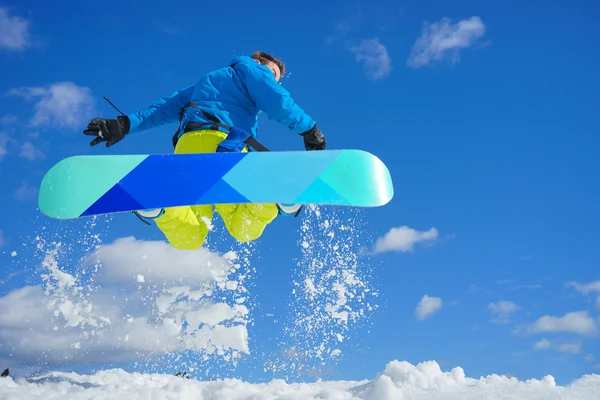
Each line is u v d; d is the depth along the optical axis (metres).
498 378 3.51
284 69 3.87
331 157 3.00
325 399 3.04
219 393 3.22
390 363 3.60
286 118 3.37
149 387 3.66
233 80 3.44
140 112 3.65
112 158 3.08
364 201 2.88
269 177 2.93
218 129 3.32
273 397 3.07
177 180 2.95
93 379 3.90
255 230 3.36
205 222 3.40
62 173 3.04
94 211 2.91
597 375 3.38
